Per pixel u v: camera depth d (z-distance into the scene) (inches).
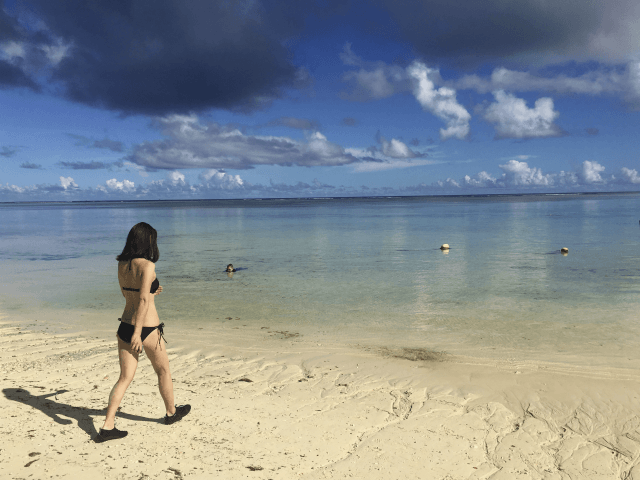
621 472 142.3
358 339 298.8
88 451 137.3
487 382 216.2
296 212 3139.8
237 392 200.8
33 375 211.9
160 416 168.2
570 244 885.8
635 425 171.6
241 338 301.4
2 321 345.1
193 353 267.7
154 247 153.9
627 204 3617.1
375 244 950.4
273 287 494.6
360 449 150.2
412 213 2664.9
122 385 148.8
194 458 137.3
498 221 1707.7
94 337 295.9
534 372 229.6
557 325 331.3
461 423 172.9
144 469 129.0
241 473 130.0
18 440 141.3
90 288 491.2
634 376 222.7
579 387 207.9
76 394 187.2
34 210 4313.5
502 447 155.5
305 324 340.2
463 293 453.7
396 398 196.7
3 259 740.7
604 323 335.3
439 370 234.5
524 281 515.8
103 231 1430.9
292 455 143.4
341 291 470.6
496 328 324.5
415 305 402.6
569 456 150.9
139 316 143.1
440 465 142.4
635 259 679.7
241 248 898.7
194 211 3595.0
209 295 453.4
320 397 197.0
